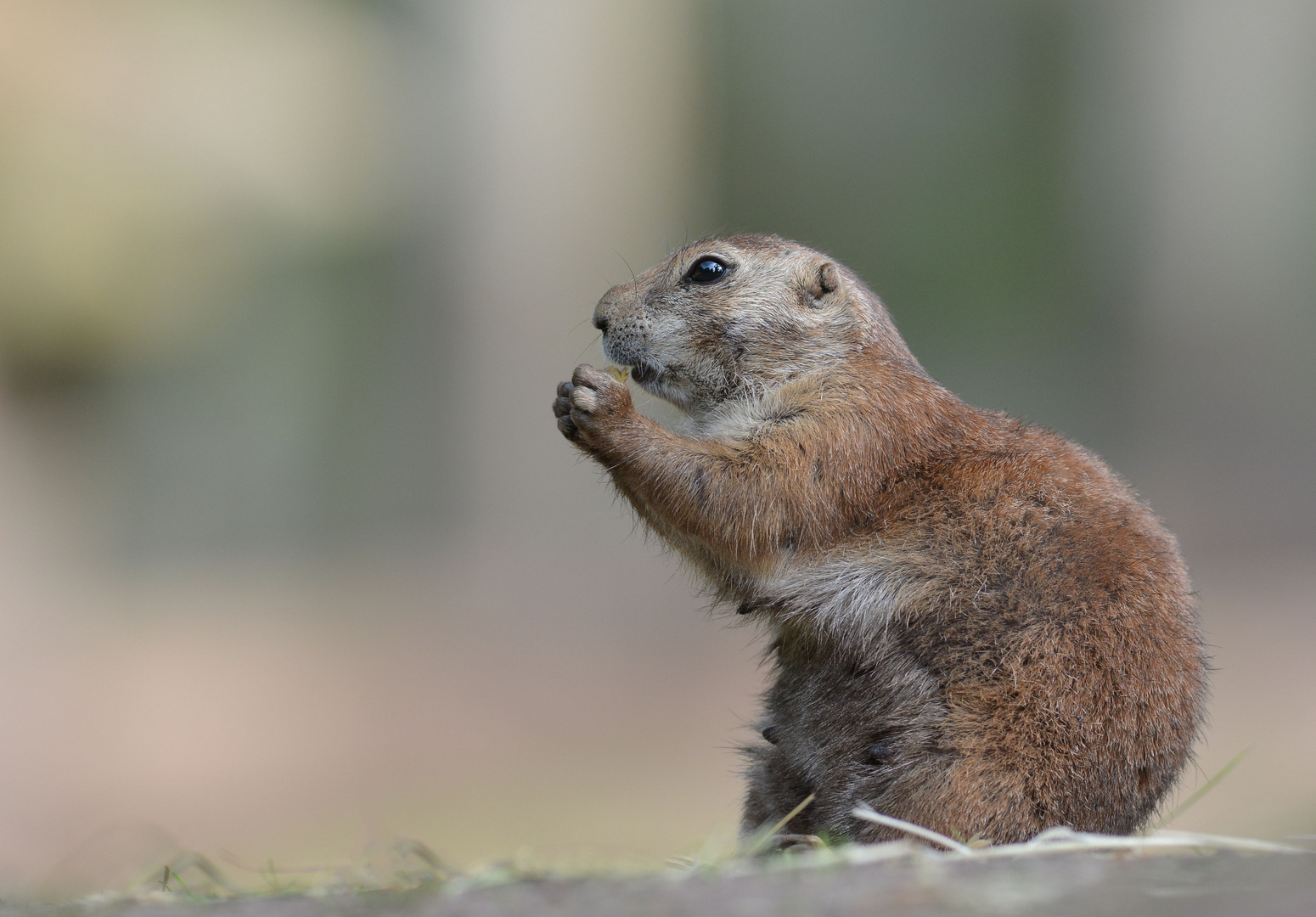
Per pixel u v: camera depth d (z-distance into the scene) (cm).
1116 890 342
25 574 1772
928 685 577
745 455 626
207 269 2086
